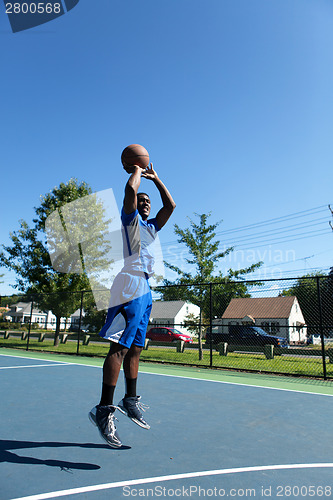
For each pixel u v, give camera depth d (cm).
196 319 1520
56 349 1389
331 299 1202
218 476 228
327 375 796
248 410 425
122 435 317
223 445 293
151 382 632
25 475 224
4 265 1512
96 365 874
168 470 237
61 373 709
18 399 457
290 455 270
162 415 394
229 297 1311
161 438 310
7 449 271
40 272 1491
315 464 252
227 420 376
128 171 275
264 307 2006
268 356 1259
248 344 1733
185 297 1302
